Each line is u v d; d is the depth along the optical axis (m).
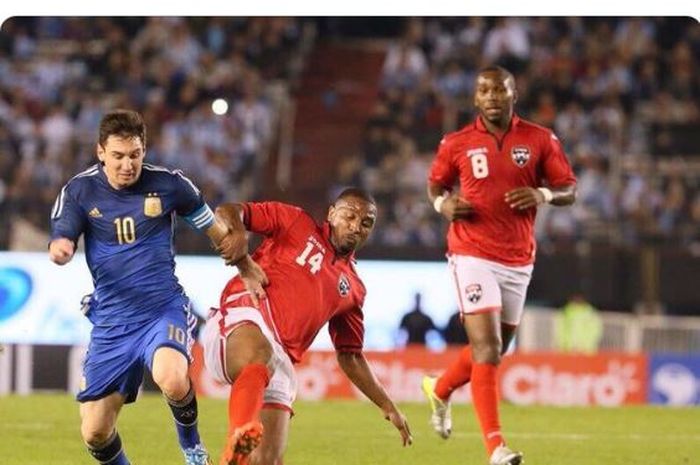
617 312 54.34
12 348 44.34
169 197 19.88
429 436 31.75
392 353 43.56
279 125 69.81
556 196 24.64
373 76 75.44
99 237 19.81
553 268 54.34
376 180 64.19
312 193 66.19
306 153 70.50
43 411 36.09
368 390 21.09
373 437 31.33
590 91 71.00
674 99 71.31
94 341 19.98
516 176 24.86
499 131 25.06
